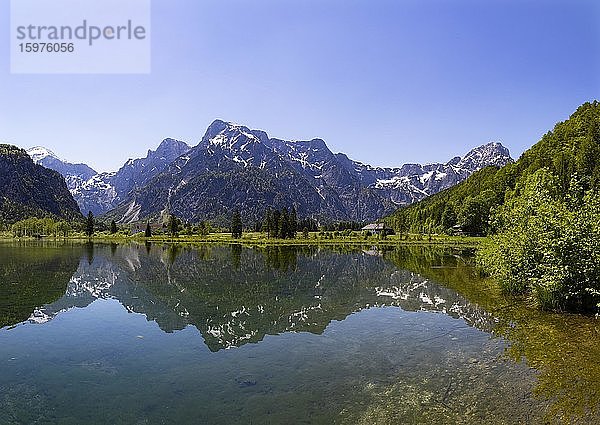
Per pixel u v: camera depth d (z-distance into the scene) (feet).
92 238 514.68
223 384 48.29
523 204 96.07
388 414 39.58
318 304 94.89
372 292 109.09
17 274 148.97
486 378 47.37
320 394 44.70
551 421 37.14
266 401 43.39
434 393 43.88
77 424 39.40
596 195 77.30
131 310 89.81
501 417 38.14
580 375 46.83
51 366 55.16
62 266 177.58
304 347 62.03
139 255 245.04
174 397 45.03
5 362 56.80
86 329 73.82
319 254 253.85
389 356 56.80
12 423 39.68
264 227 535.60
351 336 67.36
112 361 56.95
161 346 63.72
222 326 75.46
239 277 144.56
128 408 42.60
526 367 49.98
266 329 73.15
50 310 89.45
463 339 63.31
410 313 82.79
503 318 74.28
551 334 62.95
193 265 187.11
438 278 129.70
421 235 421.18
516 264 90.22
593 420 37.06
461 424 37.14
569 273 73.15
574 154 288.10
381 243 361.30
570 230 72.69
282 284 127.13
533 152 398.62
